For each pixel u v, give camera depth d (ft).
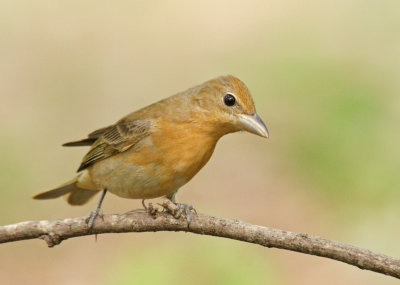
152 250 39.50
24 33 69.15
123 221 24.04
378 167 45.37
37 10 73.46
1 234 23.71
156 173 26.89
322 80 56.24
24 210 45.52
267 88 58.59
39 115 56.13
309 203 45.93
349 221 43.50
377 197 44.39
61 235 24.04
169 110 26.91
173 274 37.22
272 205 46.11
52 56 66.03
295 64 59.16
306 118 52.60
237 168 51.26
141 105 59.62
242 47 68.85
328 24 67.41
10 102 57.52
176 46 70.69
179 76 64.59
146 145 26.73
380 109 49.19
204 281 37.19
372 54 59.72
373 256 20.66
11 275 39.45
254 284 36.88
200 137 26.55
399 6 64.18
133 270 37.76
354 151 46.73
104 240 42.34
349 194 45.19
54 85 61.16
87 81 62.49
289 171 49.73
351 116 48.52
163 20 76.28
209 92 26.61
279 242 21.93
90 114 57.36
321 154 47.62
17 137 51.98
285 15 73.10
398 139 46.78
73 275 39.29
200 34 72.90
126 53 68.28
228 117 26.32
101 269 39.70
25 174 47.91
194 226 23.39
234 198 47.24
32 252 41.83
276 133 52.80
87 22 72.95
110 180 28.22
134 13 76.48
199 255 38.37
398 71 56.03
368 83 53.36
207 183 49.65
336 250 21.12
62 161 50.11
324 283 38.73
